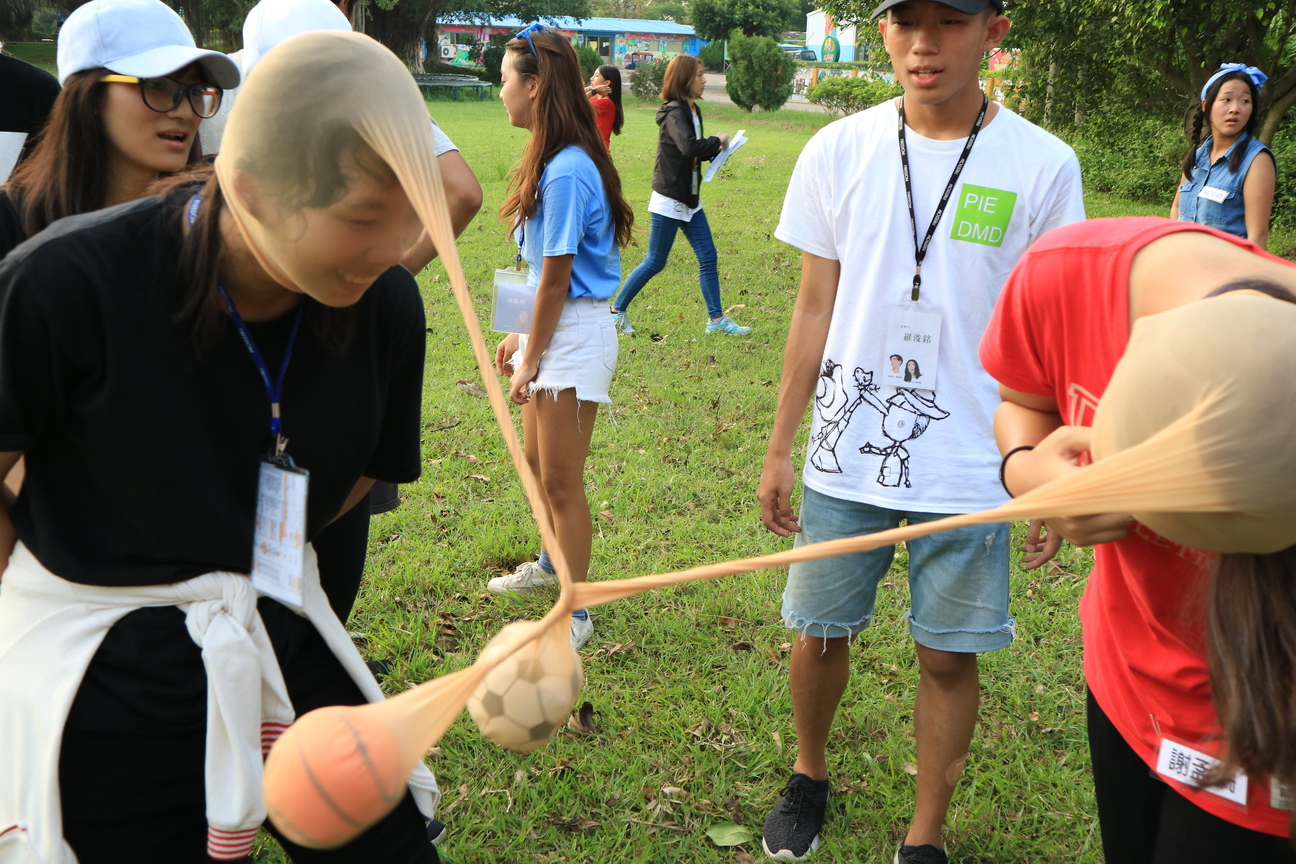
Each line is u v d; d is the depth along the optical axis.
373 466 1.86
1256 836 1.52
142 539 1.52
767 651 3.52
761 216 12.53
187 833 1.64
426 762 2.91
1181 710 1.59
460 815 2.72
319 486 1.63
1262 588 1.21
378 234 1.20
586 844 2.65
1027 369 1.77
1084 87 12.86
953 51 2.16
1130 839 1.81
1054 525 1.53
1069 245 1.61
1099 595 1.79
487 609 3.73
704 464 5.15
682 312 8.07
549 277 3.17
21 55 41.16
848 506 2.45
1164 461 1.05
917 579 2.46
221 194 1.35
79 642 1.52
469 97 40.31
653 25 77.81
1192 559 1.47
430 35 47.22
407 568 3.91
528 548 4.11
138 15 2.14
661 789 2.84
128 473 1.46
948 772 2.48
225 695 1.52
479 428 5.48
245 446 1.52
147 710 1.52
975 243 2.28
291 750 1.07
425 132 1.15
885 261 2.35
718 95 50.31
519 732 1.19
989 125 2.29
